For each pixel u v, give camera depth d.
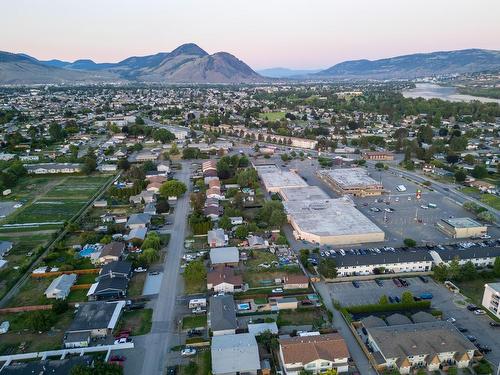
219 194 163.00
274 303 91.06
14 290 97.62
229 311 84.50
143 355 74.44
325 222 134.12
